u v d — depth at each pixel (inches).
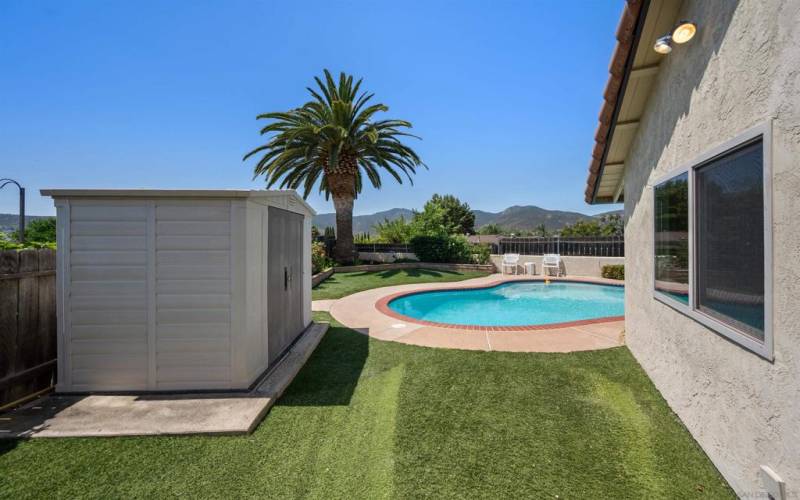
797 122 68.7
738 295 92.8
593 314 424.5
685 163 125.3
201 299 154.8
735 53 92.5
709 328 107.2
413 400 149.2
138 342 154.6
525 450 112.0
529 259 713.0
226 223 155.4
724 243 100.3
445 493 92.5
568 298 519.2
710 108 107.0
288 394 157.5
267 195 171.2
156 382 154.1
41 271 158.1
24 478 97.9
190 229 154.7
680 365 131.2
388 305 403.2
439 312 438.0
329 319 309.4
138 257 154.0
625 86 159.9
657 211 159.3
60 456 108.2
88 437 118.6
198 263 154.8
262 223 176.1
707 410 108.9
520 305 476.4
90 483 96.3
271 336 186.1
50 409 138.0
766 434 79.8
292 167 695.1
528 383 165.9
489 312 437.1
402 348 224.1
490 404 144.6
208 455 109.9
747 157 88.4
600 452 110.9
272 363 186.2
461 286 534.0
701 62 113.2
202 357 154.7
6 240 174.4
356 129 676.1
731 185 96.3
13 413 134.6
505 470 102.0
